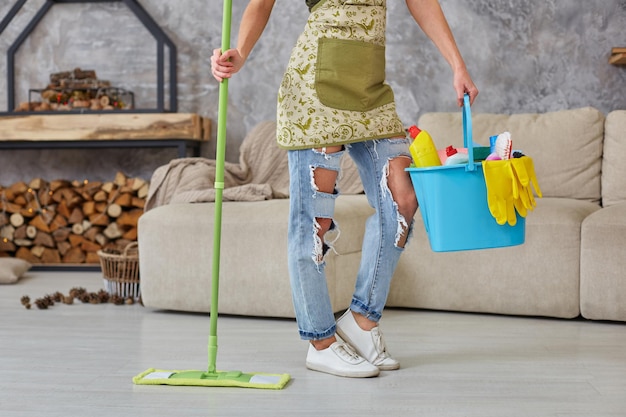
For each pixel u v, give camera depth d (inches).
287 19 191.5
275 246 128.3
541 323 127.0
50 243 193.5
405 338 114.1
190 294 132.6
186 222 132.6
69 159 201.8
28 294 157.2
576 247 127.8
